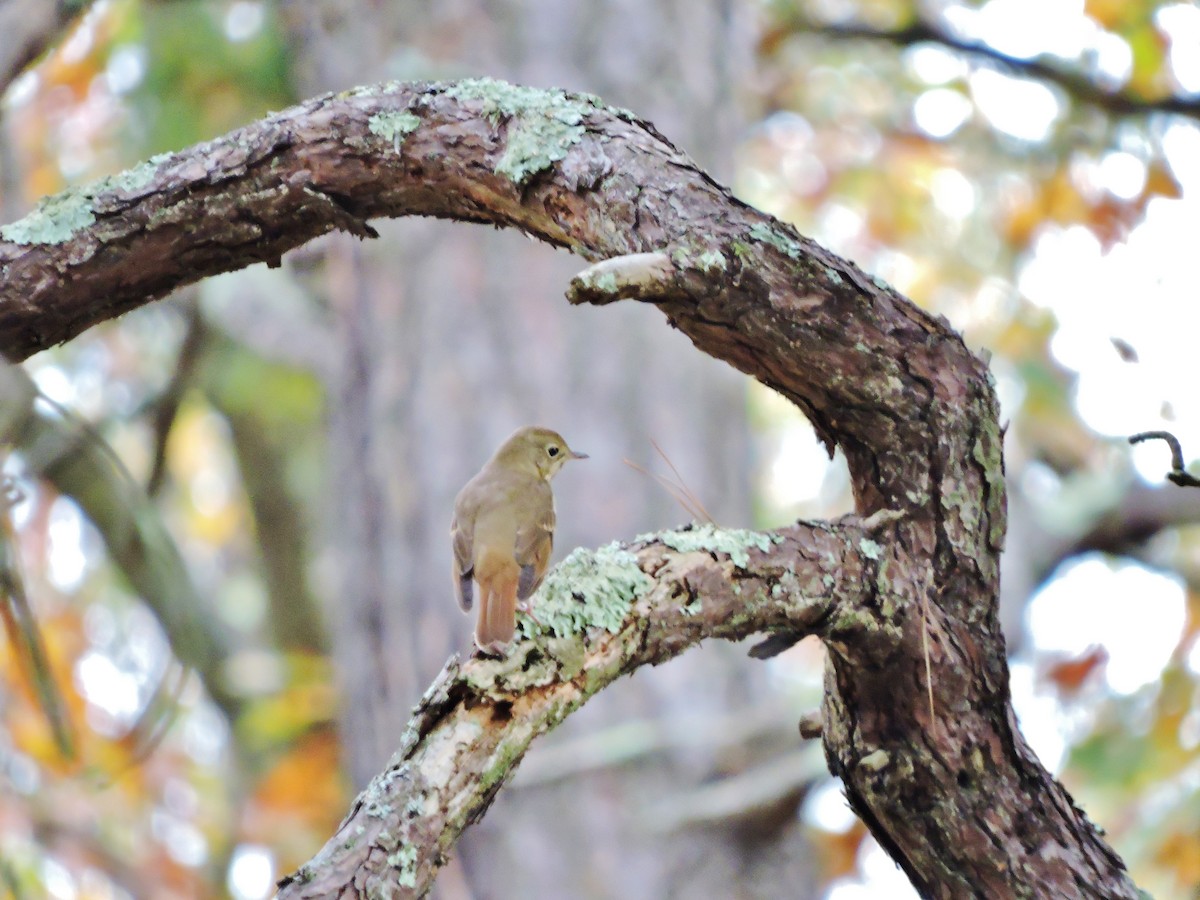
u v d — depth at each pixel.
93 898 17.16
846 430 5.60
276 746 18.94
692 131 12.17
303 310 16.36
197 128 16.34
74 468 14.77
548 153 5.64
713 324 5.36
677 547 5.24
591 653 4.93
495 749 4.70
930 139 18.31
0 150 12.84
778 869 10.70
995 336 17.20
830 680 5.73
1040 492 16.61
